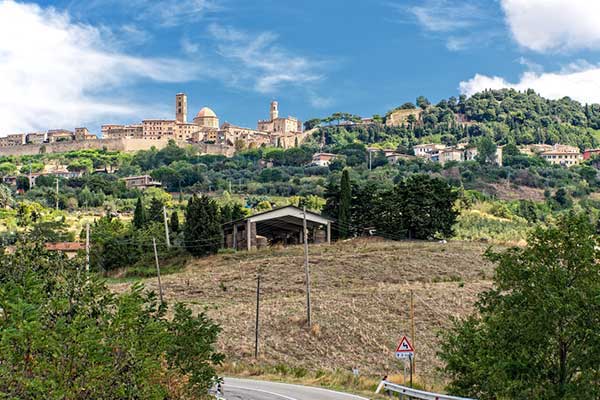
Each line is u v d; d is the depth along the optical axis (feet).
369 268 278.67
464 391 98.27
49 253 79.92
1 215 507.71
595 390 85.81
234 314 220.23
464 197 550.36
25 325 57.82
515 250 97.19
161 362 84.89
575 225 92.89
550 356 90.74
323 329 197.88
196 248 339.16
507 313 92.53
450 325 198.90
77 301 71.87
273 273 281.54
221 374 164.76
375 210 357.41
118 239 357.41
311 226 360.07
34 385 57.06
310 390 135.54
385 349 181.27
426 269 274.77
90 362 62.03
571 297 87.35
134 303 70.74
